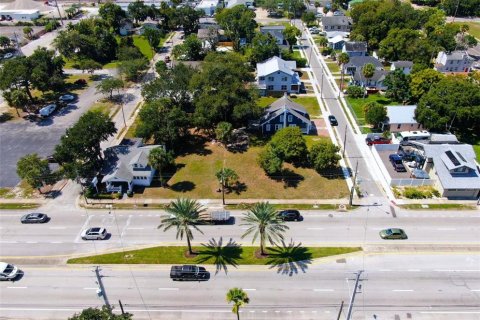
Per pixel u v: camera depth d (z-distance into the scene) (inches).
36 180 2667.3
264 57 4653.1
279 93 4178.2
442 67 4672.7
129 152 2893.7
